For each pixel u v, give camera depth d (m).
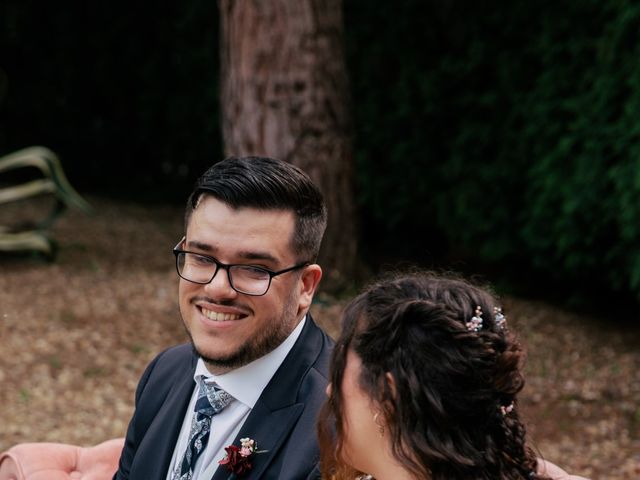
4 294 6.35
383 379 1.36
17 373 4.98
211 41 9.69
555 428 4.45
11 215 9.42
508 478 1.36
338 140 6.27
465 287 1.47
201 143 10.25
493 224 6.91
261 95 6.10
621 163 5.71
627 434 4.38
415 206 7.71
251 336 1.86
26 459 2.45
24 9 10.42
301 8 6.05
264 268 1.84
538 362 5.37
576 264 6.25
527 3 6.59
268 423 1.89
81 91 10.77
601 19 6.04
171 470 2.01
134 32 10.40
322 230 1.94
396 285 1.47
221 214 1.82
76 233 8.63
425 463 1.33
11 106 10.80
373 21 7.71
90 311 6.06
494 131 6.85
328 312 6.00
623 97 5.83
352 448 1.44
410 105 7.47
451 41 7.21
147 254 7.97
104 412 4.57
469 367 1.34
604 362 5.45
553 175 6.23
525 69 6.67
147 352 5.39
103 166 11.20
